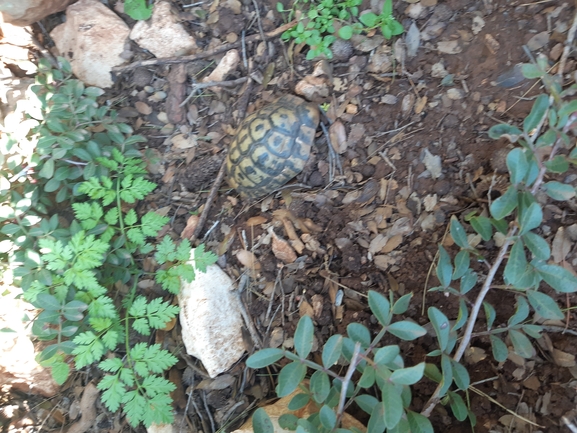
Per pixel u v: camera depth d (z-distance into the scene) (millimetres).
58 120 516
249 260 567
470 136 516
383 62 562
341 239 542
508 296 470
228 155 572
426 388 482
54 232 499
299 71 597
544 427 435
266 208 583
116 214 509
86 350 448
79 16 614
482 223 409
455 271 404
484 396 464
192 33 623
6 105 603
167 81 626
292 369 371
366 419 487
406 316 502
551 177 469
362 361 399
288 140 537
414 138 539
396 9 560
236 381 543
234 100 619
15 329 548
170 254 503
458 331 479
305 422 355
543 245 358
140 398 452
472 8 533
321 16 570
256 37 612
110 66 620
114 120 571
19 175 525
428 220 516
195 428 532
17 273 474
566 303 454
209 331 535
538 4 505
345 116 571
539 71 353
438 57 542
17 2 572
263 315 551
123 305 551
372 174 554
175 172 621
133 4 611
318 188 578
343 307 525
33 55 635
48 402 579
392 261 521
